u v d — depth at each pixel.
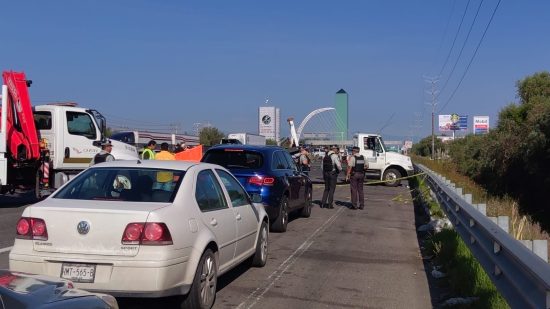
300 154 23.69
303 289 7.76
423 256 10.22
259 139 62.16
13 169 17.02
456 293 7.37
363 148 30.17
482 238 7.01
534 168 25.00
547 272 4.12
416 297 7.43
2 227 12.73
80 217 5.80
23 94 16.64
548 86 38.84
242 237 7.84
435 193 16.42
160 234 5.73
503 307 5.98
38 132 17.52
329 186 18.25
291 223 14.45
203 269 6.38
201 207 6.64
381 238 12.31
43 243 5.82
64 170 17.78
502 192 28.47
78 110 18.02
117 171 6.72
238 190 8.20
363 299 7.31
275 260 9.65
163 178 6.58
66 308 3.56
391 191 26.39
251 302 7.07
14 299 3.36
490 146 30.86
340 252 10.52
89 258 5.70
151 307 6.64
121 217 5.75
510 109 35.28
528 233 9.82
